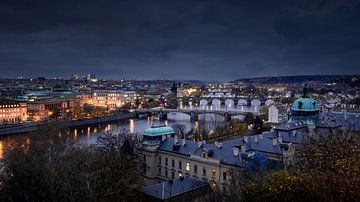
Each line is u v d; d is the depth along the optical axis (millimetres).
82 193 96250
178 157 162375
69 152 133750
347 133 119750
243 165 129250
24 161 105625
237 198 75625
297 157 83000
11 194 97500
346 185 45656
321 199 45312
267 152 148000
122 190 122250
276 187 48562
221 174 140625
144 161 178250
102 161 134000
